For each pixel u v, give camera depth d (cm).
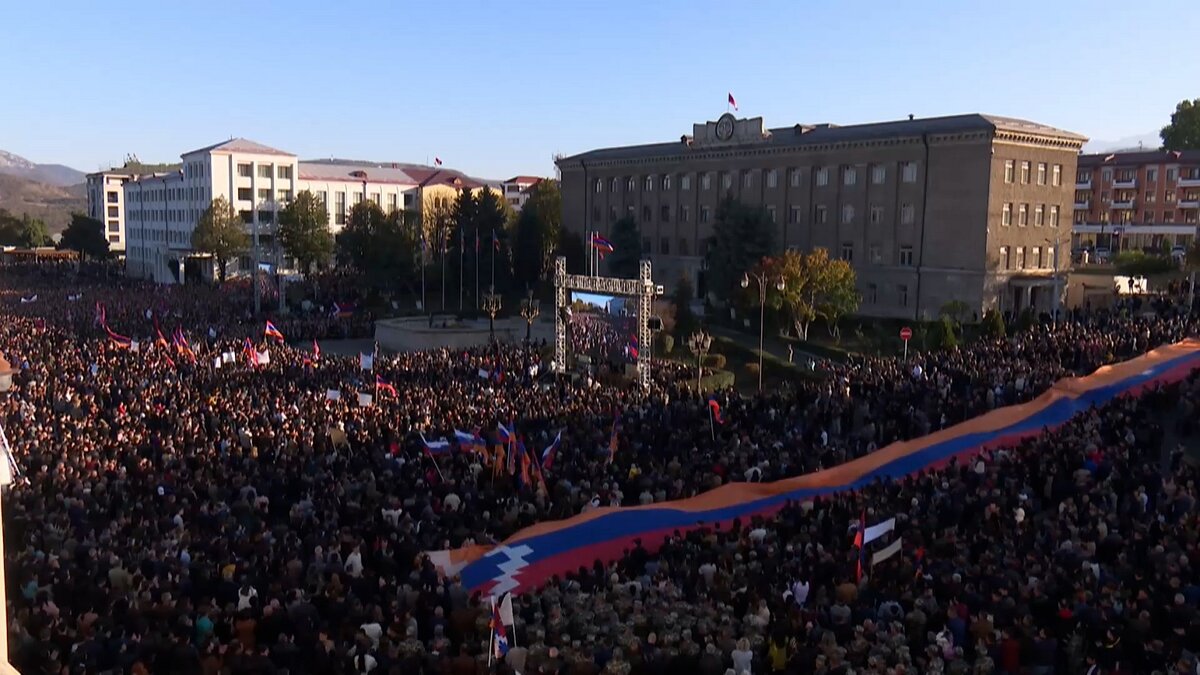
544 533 2317
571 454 3025
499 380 4588
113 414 3462
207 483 2605
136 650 1580
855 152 7788
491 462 2955
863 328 7075
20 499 2380
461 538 2288
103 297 9400
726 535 2234
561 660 1608
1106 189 11738
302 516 2392
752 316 7025
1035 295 7338
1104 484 2455
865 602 1844
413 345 7338
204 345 5831
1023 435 3089
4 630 909
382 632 1731
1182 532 2067
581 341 5225
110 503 2461
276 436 3120
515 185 17588
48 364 4625
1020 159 7138
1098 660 1661
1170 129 13038
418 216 11456
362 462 2911
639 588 1895
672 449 3147
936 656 1580
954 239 7150
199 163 13738
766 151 8512
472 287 10150
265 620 1716
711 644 1631
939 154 7206
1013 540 2119
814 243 8175
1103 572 1923
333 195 14575
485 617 1797
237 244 12419
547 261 10912
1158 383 3666
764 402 3941
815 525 2289
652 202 9769
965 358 4400
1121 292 7519
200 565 1945
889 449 3055
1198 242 7869
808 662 1612
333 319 8119
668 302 7275
